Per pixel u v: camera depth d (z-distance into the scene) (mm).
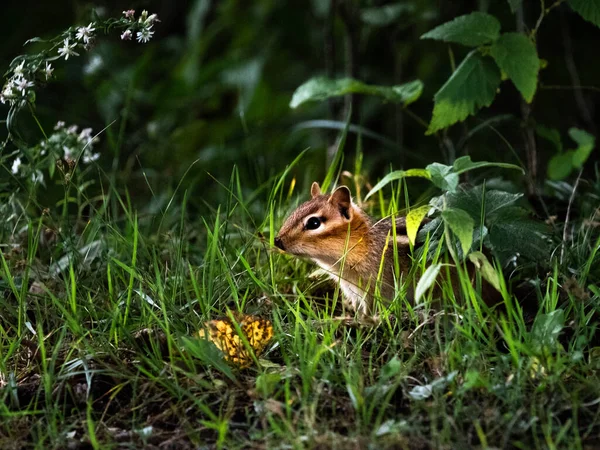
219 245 10453
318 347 8367
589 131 16656
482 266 8281
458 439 7016
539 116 18484
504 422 7203
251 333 8648
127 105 15312
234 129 18297
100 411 8078
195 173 16750
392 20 16234
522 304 10219
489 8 16312
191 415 7852
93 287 10289
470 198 9766
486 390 7750
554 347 8125
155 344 8680
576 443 6867
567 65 18062
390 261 10711
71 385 8344
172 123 18406
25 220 12250
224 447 7203
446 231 8547
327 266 11008
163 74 20688
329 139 16672
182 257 11117
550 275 9914
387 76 18531
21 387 8398
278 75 19672
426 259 9516
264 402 7562
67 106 19328
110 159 16875
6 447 7383
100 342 8891
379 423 7168
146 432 7414
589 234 10648
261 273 10289
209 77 19047
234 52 19312
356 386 7648
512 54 11172
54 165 11688
